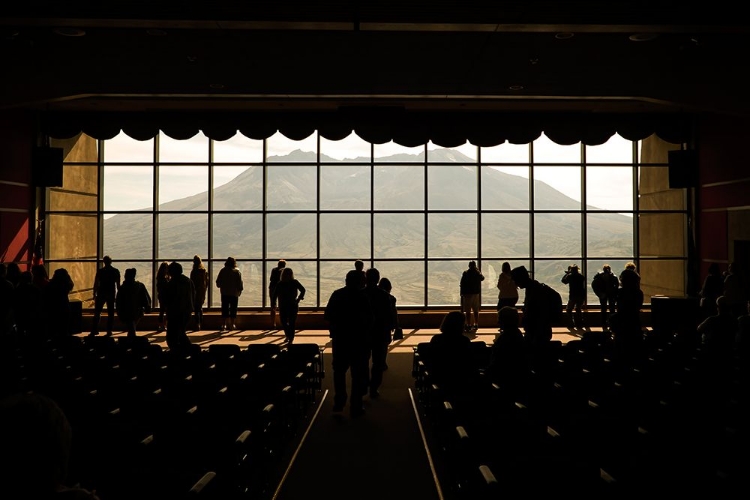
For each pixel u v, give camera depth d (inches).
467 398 192.2
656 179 655.1
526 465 123.6
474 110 598.5
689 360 258.1
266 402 201.8
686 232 632.4
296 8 316.5
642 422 161.3
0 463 50.6
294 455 214.5
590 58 407.5
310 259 631.8
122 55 400.8
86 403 196.1
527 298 280.2
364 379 271.0
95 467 132.4
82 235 639.1
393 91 467.2
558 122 604.4
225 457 148.3
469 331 564.1
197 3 311.1
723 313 292.0
